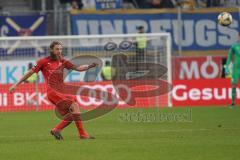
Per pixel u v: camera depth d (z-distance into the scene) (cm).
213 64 6612
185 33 6938
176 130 4056
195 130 4038
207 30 6969
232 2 7325
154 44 6125
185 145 3303
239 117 4916
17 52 6147
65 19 6800
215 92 6188
